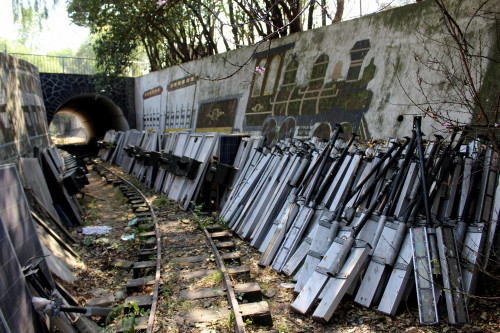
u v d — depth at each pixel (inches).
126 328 178.2
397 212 209.8
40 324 160.9
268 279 237.6
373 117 375.9
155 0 714.8
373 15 397.7
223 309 197.0
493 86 269.4
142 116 1066.7
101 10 771.4
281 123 501.4
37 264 176.4
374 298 189.5
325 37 455.2
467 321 167.9
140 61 1179.3
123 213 445.7
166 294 211.0
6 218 163.2
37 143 548.1
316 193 265.9
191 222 371.6
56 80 998.4
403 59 358.3
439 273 175.8
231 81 637.3
